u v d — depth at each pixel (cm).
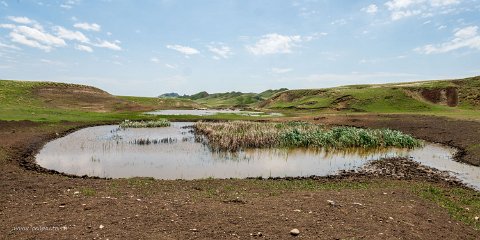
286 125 4959
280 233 1088
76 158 2875
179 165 2659
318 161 2889
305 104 9575
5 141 3231
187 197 1515
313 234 1085
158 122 5553
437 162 2847
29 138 3569
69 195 1542
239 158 2973
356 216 1262
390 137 3688
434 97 8994
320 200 1454
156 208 1307
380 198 1559
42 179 1908
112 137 4147
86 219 1173
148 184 1845
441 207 1530
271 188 1798
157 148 3412
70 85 10275
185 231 1091
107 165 2622
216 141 3716
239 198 1482
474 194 1873
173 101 12244
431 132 4362
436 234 1177
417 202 1546
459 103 8575
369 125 5278
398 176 2306
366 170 2516
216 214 1246
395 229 1159
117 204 1350
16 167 2309
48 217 1200
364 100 8575
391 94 8725
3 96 7662
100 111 8331
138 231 1077
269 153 3247
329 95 9894
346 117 6181
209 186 1833
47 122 4900
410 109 7719
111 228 1095
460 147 3472
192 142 3822
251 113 8662
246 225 1146
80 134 4394
